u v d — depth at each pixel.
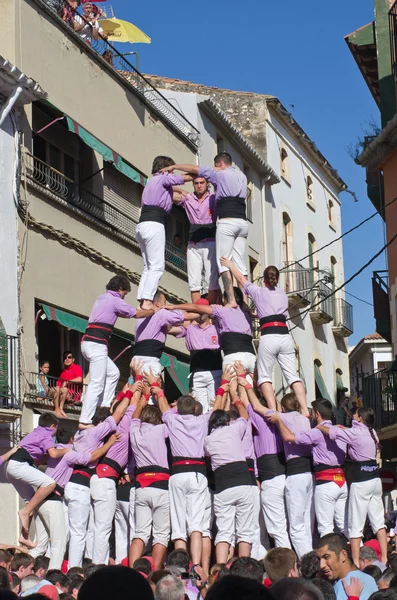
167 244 25.02
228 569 7.76
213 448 11.37
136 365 12.68
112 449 12.20
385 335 25.84
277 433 11.98
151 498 11.50
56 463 12.12
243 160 31.38
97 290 20.80
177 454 11.45
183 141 26.97
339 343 38.28
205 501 11.45
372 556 10.25
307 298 34.38
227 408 12.35
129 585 3.95
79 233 20.12
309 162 38.28
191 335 13.46
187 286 26.44
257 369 12.63
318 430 11.80
